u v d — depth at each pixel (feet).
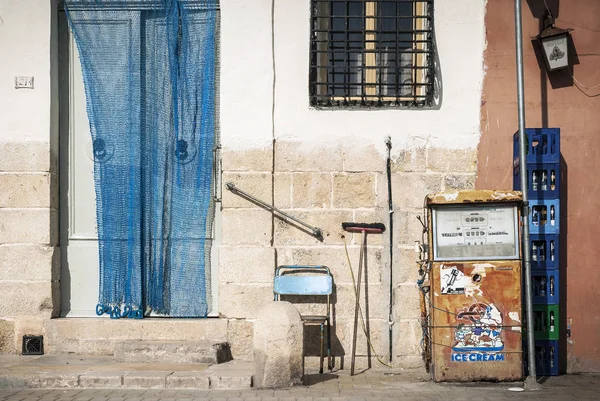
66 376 22.22
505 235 22.11
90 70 26.84
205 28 26.73
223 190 25.94
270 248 25.68
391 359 25.39
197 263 26.50
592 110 25.58
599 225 25.22
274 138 25.98
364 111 25.90
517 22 22.75
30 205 26.14
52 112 26.50
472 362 22.13
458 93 25.81
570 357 25.00
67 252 26.91
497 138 25.68
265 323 22.15
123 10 26.86
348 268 25.72
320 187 25.88
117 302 26.53
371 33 26.43
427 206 22.39
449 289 22.16
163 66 26.84
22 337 25.91
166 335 25.81
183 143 26.71
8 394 21.33
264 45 26.02
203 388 22.00
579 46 25.71
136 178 26.61
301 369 22.27
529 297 22.07
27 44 26.35
